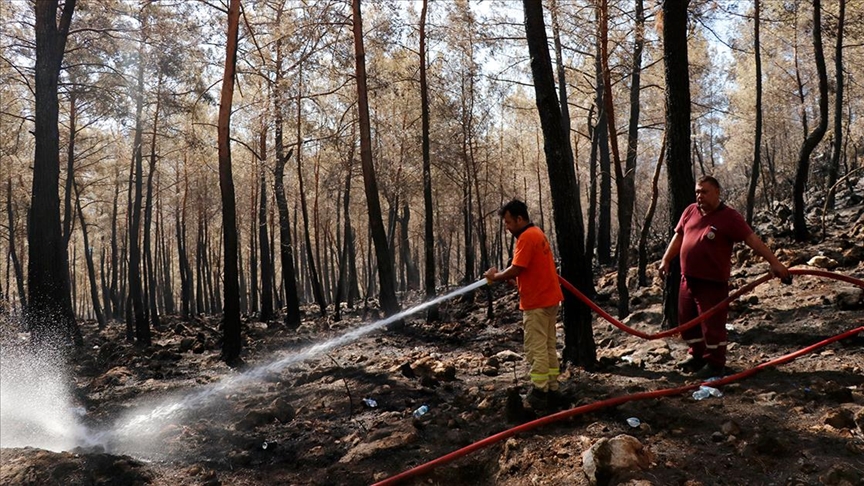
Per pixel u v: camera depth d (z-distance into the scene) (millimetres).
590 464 3756
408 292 29359
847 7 14609
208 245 36250
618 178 9867
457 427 5105
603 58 10055
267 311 22219
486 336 11023
